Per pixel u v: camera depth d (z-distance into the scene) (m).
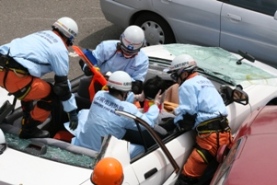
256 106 6.89
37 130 5.47
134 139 5.85
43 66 5.28
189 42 9.78
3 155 5.17
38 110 5.38
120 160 5.12
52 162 5.09
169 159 5.53
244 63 7.59
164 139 5.78
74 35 5.53
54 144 5.31
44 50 5.26
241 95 6.50
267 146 4.67
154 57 7.43
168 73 6.54
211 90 6.05
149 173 5.34
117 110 5.52
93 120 5.65
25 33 11.12
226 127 6.02
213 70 7.21
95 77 6.40
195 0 9.39
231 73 7.28
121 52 6.81
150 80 7.12
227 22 9.20
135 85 6.81
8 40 10.81
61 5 12.55
